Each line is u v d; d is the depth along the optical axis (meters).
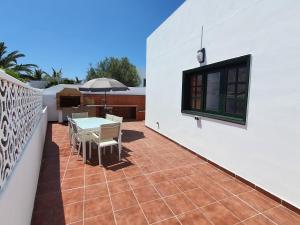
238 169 3.40
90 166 3.96
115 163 4.15
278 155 2.66
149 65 8.01
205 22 4.23
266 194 2.86
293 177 2.48
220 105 4.03
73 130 4.77
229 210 2.51
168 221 2.28
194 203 2.66
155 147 5.46
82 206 2.56
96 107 10.50
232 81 3.73
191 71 4.88
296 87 2.40
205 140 4.34
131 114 12.29
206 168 3.93
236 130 3.42
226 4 3.59
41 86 19.78
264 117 2.86
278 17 2.60
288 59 2.48
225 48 3.65
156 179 3.40
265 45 2.81
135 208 2.53
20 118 2.07
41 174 3.55
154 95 7.56
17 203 1.57
